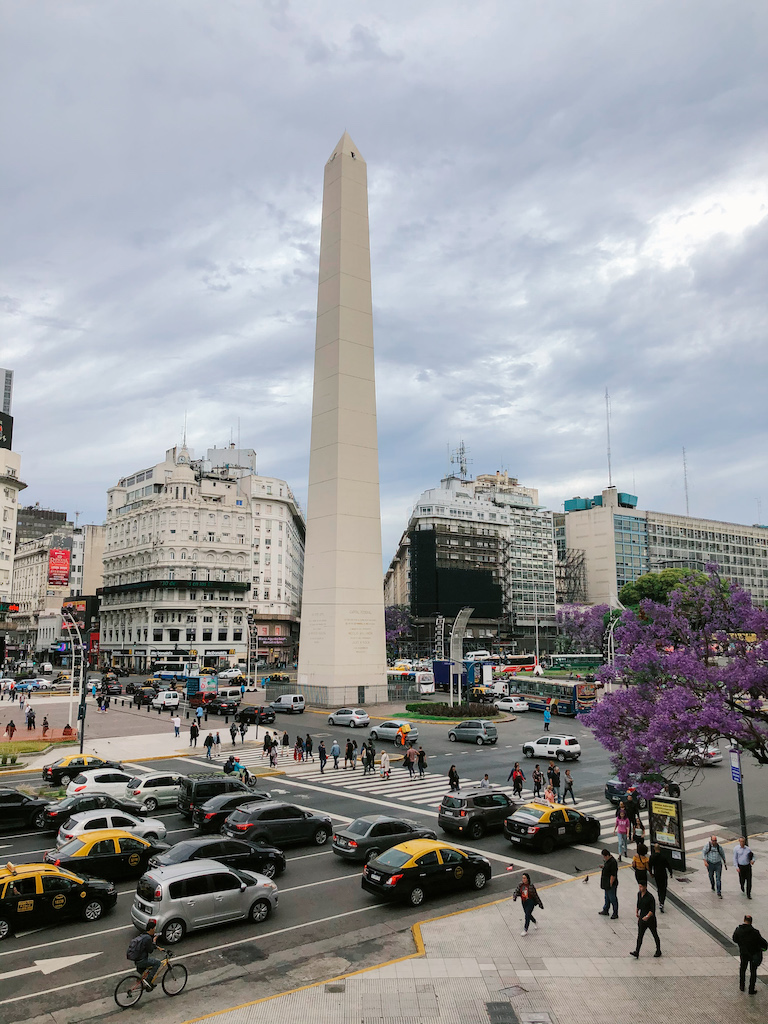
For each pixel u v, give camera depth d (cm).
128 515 13512
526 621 17300
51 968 1542
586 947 1636
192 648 12056
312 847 2533
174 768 4009
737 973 1509
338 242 7206
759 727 2345
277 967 1545
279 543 14238
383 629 7069
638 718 2042
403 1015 1327
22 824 2714
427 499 16412
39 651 15388
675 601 2205
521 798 3253
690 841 2570
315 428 7231
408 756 3841
